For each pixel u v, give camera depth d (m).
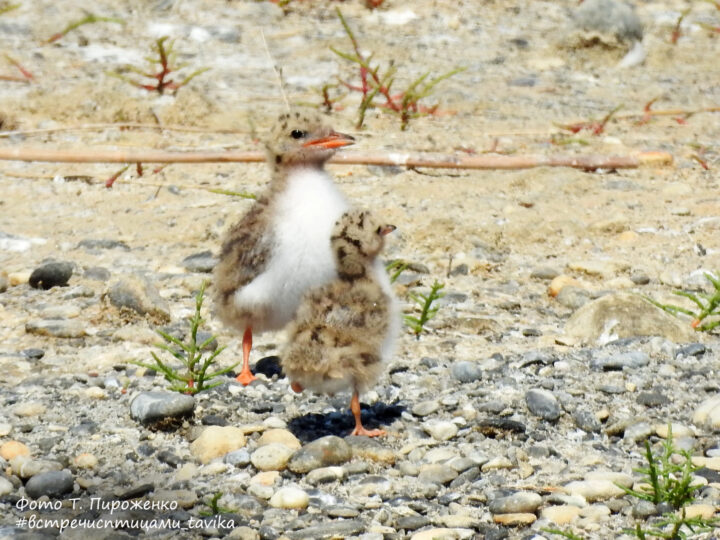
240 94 20.45
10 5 24.81
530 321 11.99
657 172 17.11
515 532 7.88
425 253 13.95
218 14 25.14
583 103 20.88
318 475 8.52
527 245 14.24
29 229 14.59
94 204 15.55
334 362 8.94
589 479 8.49
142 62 22.16
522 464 8.80
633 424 9.38
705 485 8.38
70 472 8.58
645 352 10.90
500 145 18.22
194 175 16.73
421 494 8.38
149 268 13.35
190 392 9.92
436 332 11.59
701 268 13.42
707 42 25.16
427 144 18.09
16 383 10.27
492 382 10.33
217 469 8.70
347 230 9.38
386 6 26.31
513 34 25.08
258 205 10.70
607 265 13.31
